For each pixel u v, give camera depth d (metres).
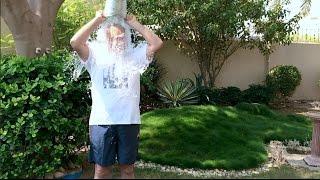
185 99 9.34
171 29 9.23
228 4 9.28
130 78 3.65
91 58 3.69
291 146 6.70
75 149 5.30
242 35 10.02
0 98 4.81
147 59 3.76
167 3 9.19
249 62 11.17
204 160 5.66
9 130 4.77
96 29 3.96
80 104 5.23
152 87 9.20
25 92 4.80
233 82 11.16
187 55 10.57
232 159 5.71
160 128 6.64
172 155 5.82
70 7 9.71
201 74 10.38
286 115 8.67
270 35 9.78
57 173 4.80
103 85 3.62
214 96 9.67
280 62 11.45
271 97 10.36
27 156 4.78
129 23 3.80
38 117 4.78
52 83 4.92
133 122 3.62
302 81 11.62
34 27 6.03
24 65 4.95
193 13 9.23
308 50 11.55
